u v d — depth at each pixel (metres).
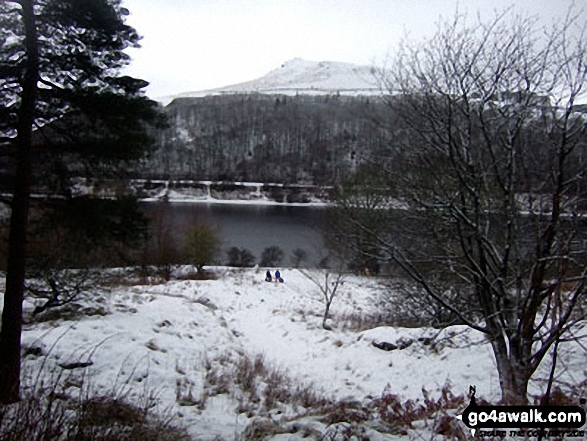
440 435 4.58
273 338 15.12
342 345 13.09
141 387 8.27
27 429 3.30
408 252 5.44
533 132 4.68
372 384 10.05
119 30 7.26
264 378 9.89
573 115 4.41
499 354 5.11
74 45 7.30
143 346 10.29
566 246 4.26
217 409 7.66
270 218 58.56
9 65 6.89
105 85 7.52
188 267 31.56
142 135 7.75
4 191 7.80
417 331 12.47
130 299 15.48
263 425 5.41
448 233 5.45
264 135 106.19
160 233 29.42
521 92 4.50
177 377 9.06
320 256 32.56
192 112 135.75
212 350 11.75
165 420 5.90
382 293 17.28
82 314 12.38
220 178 88.06
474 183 4.75
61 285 12.29
